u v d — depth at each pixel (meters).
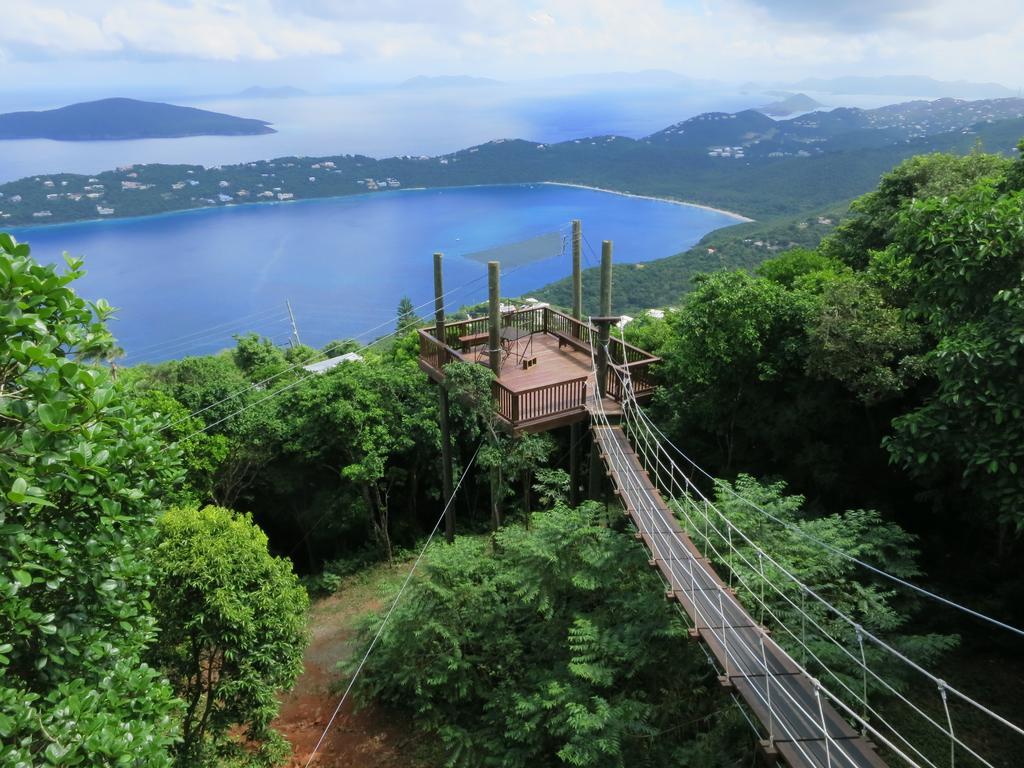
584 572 11.30
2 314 4.39
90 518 5.78
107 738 4.56
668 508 11.34
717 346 14.48
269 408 19.86
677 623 9.83
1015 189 11.41
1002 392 7.61
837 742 6.66
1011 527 12.25
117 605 6.07
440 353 16.42
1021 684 10.62
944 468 13.05
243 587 10.11
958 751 9.44
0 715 4.27
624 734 9.13
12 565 4.68
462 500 23.08
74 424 4.69
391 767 11.84
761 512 11.16
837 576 10.67
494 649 12.31
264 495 21.30
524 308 19.05
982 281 8.31
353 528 21.38
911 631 11.79
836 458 14.81
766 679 7.61
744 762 8.55
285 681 10.52
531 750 10.29
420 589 12.88
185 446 16.52
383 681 12.90
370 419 19.12
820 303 14.12
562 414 14.34
